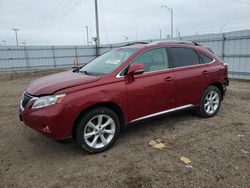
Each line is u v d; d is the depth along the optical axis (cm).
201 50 546
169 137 453
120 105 405
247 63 1198
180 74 482
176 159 369
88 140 392
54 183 319
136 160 370
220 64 571
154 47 463
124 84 407
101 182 317
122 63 420
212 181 310
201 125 513
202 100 537
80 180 323
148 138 452
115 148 414
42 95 363
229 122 530
